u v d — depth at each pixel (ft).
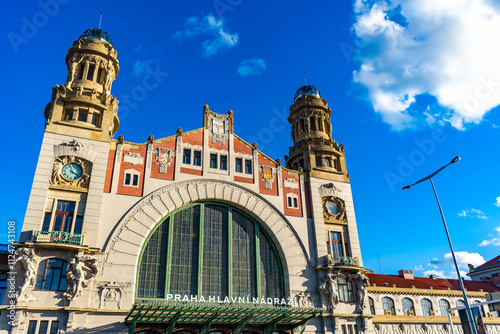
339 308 131.85
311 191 151.12
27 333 96.73
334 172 159.94
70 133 123.95
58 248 106.22
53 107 125.49
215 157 142.51
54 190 115.55
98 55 143.33
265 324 122.93
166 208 126.21
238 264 129.90
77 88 130.82
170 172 132.57
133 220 120.16
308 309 114.52
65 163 119.65
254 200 140.26
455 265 102.89
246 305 123.85
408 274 200.64
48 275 104.22
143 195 125.08
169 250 122.21
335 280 135.54
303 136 171.22
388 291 171.01
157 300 114.32
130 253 115.65
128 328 106.32
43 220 110.63
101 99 133.90
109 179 123.44
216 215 134.62
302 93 186.80
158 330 109.81
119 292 109.60
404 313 170.09
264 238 138.41
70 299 101.96
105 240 114.42
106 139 127.75
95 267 108.27
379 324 159.63
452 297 183.32
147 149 132.57
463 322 98.27
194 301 118.52
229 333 118.01
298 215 145.28
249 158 147.74
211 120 147.95
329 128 176.35
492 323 180.55
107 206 119.14
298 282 132.67
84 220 113.60
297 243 139.44
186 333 114.21
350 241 147.95
